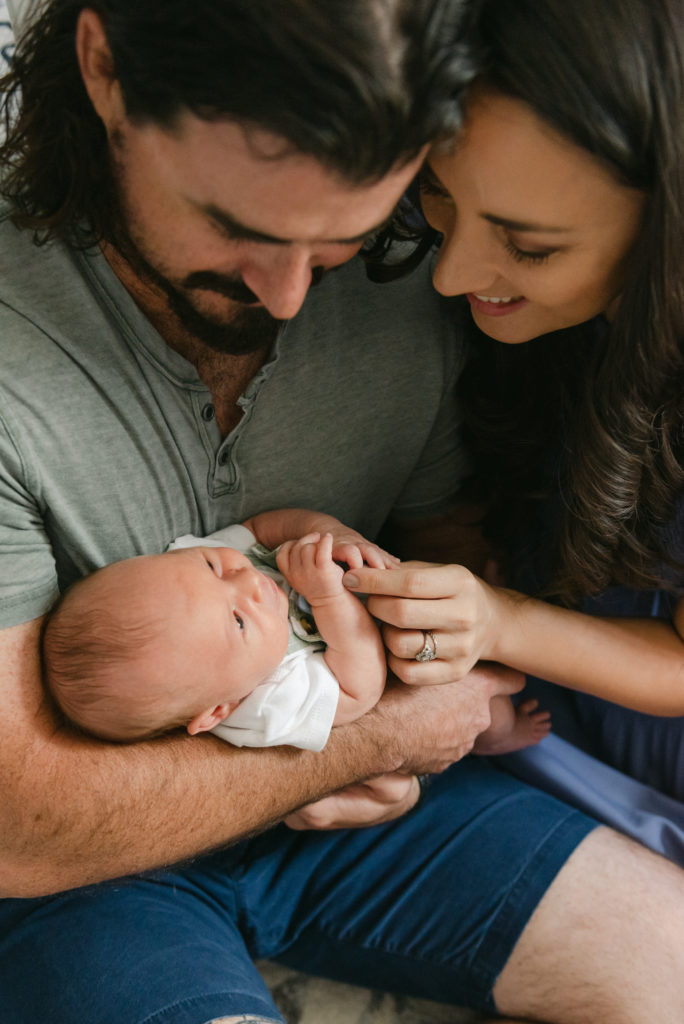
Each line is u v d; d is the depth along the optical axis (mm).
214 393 1143
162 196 823
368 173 756
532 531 1465
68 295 1019
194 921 1292
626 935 1307
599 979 1292
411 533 1576
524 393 1306
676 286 938
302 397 1211
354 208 790
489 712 1377
